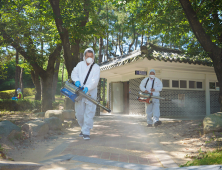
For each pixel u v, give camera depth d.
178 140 5.00
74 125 7.11
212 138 4.68
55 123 5.84
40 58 12.72
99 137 5.20
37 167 2.83
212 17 8.30
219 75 6.75
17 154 3.55
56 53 12.59
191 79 11.82
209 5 7.14
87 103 4.96
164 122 8.38
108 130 6.30
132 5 10.60
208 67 10.91
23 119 7.93
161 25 9.55
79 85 4.88
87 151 3.85
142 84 7.45
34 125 4.89
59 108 16.55
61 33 9.17
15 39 11.96
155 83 7.40
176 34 10.03
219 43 8.65
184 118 10.54
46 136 5.08
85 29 9.02
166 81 11.16
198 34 6.91
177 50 11.32
